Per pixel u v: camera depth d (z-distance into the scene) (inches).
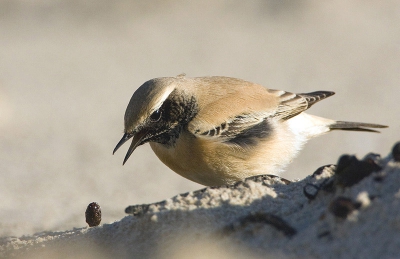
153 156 783.1
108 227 273.1
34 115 941.8
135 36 1439.5
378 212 211.5
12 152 770.2
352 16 1526.8
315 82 1104.8
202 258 214.8
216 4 1621.6
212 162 349.1
